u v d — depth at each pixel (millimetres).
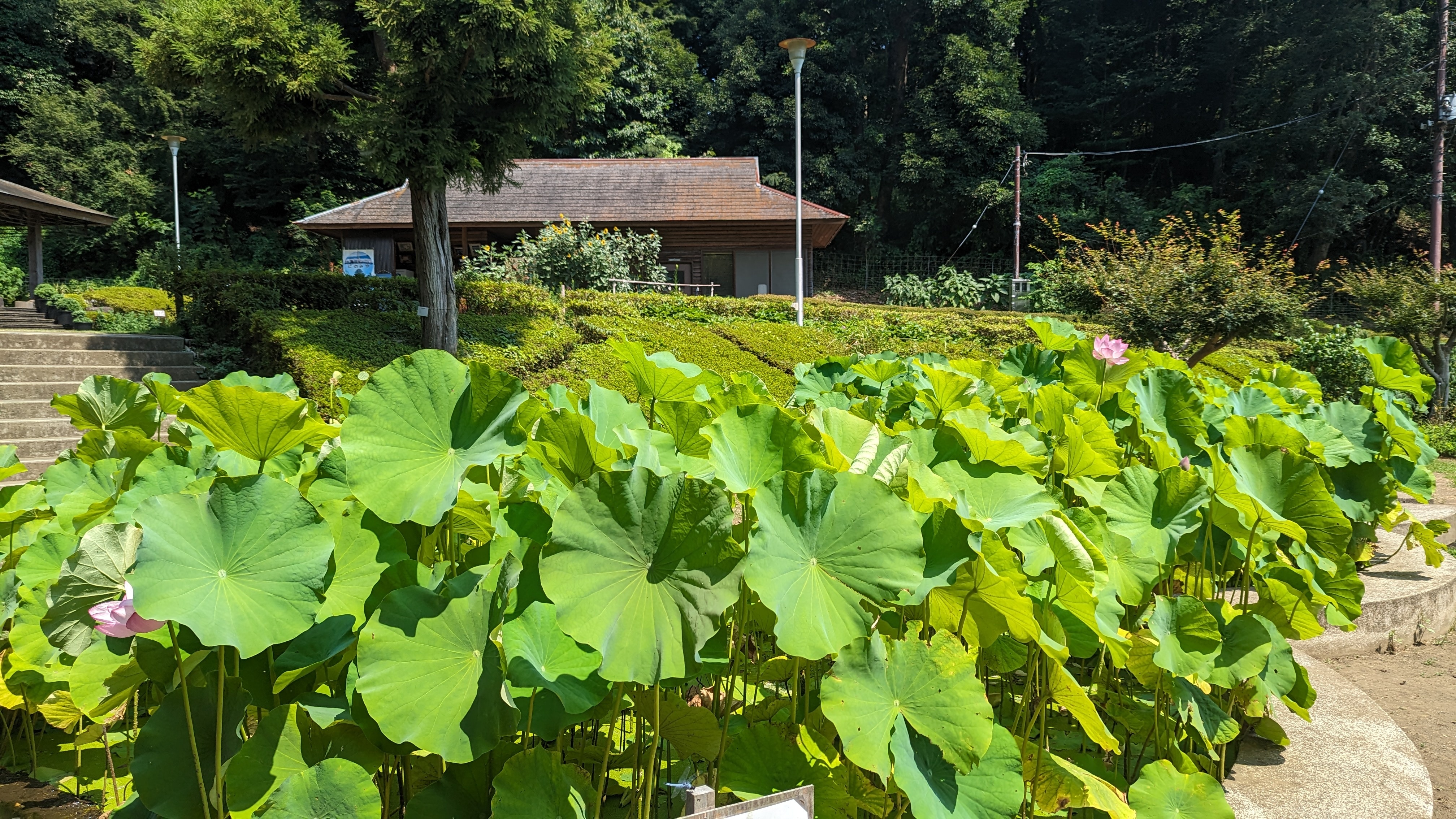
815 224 19781
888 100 31391
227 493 1058
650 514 1102
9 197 14875
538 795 1059
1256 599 3018
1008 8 30125
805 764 1322
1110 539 1791
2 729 2037
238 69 8133
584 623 1013
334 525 1207
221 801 1057
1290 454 2254
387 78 9055
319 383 7875
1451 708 3146
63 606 1027
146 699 1756
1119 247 27234
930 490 1457
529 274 14984
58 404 2064
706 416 1728
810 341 12727
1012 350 3660
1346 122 25359
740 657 1658
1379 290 13320
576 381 9617
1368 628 3754
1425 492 3986
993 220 29859
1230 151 29609
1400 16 25641
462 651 1046
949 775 1278
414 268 20094
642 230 19969
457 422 1275
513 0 8492
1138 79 30375
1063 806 1543
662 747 1645
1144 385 2875
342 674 1244
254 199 29953
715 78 33625
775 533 1159
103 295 17438
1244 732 2307
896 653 1282
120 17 29406
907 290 23281
